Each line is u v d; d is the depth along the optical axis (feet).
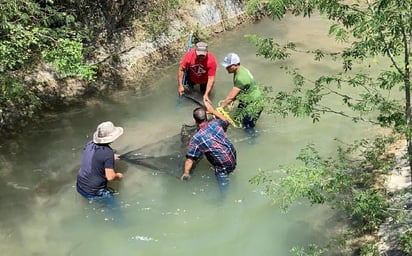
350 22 14.82
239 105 23.17
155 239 19.52
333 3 14.69
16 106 25.59
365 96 16.75
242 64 31.40
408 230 17.52
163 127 25.62
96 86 28.48
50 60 22.08
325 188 16.39
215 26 35.22
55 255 18.69
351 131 25.48
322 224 20.29
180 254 18.97
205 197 21.33
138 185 21.76
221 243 19.47
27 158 23.36
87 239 19.40
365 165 22.54
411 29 13.91
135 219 20.27
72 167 22.94
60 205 20.83
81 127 25.48
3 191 21.48
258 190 21.75
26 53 23.34
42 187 21.76
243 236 19.77
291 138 25.03
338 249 18.86
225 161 21.18
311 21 37.58
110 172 20.07
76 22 28.37
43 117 25.93
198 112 21.09
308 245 18.67
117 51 30.22
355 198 16.65
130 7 32.09
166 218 20.36
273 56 16.85
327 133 25.35
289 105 16.62
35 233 19.54
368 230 19.38
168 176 22.13
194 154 20.95
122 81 29.22
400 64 18.84
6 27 20.65
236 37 35.06
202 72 26.45
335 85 28.73
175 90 28.89
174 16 33.37
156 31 31.96
